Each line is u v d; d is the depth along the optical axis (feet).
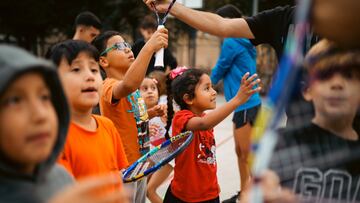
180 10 15.01
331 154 7.79
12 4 68.18
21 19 70.54
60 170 7.77
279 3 72.90
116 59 16.40
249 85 13.91
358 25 7.04
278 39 13.42
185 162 15.74
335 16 7.04
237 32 14.32
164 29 14.23
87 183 6.03
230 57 23.43
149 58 13.97
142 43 23.16
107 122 12.03
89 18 24.06
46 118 6.59
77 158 10.70
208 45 84.84
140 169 13.20
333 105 7.77
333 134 7.85
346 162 7.79
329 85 7.75
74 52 10.96
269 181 7.41
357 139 7.89
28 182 6.92
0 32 71.51
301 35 6.00
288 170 7.68
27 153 6.50
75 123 11.05
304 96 7.88
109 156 11.41
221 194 23.34
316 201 7.64
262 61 67.92
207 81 16.55
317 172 7.73
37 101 6.60
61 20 72.38
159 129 20.16
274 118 6.01
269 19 13.73
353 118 7.93
